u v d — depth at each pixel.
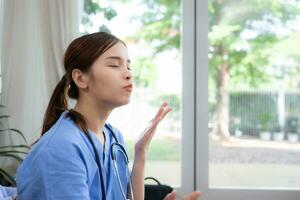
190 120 2.06
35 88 1.90
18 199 0.77
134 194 1.07
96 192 0.88
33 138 1.87
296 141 2.08
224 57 2.09
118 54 0.91
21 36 1.87
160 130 2.09
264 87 2.09
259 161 2.08
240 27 2.09
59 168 0.75
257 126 2.09
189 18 2.06
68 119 0.89
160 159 2.09
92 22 2.11
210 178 2.08
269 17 2.09
